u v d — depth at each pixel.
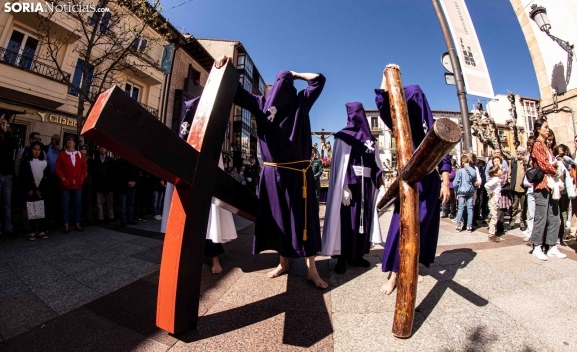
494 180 4.22
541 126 3.38
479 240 4.10
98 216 5.88
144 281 2.34
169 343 1.44
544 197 3.03
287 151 2.14
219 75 1.55
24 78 9.44
